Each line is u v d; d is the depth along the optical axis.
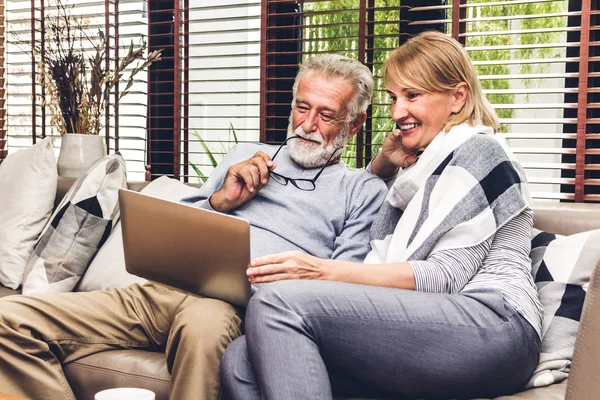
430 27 2.49
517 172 1.58
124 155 3.18
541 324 1.54
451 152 1.63
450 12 2.49
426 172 1.66
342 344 1.41
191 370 1.57
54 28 2.95
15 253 2.46
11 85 3.38
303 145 2.02
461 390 1.43
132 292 1.97
